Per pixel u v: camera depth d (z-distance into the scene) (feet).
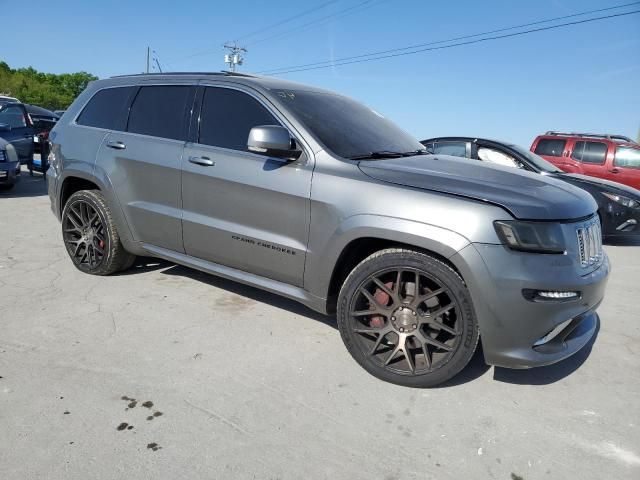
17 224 21.27
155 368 9.50
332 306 10.53
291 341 10.94
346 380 9.44
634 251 22.62
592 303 9.08
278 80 12.41
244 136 11.30
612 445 7.89
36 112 56.18
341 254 9.75
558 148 37.01
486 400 9.01
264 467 7.02
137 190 13.03
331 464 7.16
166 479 6.69
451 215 8.55
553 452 7.66
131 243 13.55
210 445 7.41
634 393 9.50
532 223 8.35
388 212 9.05
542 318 8.38
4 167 27.35
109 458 7.02
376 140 11.62
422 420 8.32
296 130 10.55
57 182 14.90
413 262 8.95
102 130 14.03
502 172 10.37
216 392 8.80
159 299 12.95
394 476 7.00
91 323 11.32
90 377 9.07
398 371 9.29
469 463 7.34
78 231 14.60
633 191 23.36
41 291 13.15
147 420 7.91
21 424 7.64
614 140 34.99
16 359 9.55
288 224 10.41
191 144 12.05
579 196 9.75
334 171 9.91
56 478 6.59
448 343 9.07
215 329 11.35
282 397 8.77
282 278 10.85
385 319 9.55
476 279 8.35
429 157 11.61
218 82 12.12
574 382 9.81
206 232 11.75
